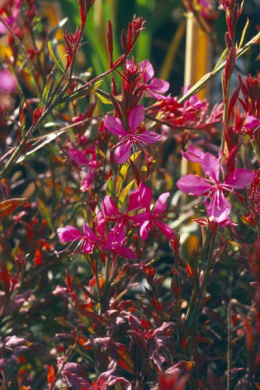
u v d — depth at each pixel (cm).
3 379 48
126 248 47
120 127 47
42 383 52
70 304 57
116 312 49
